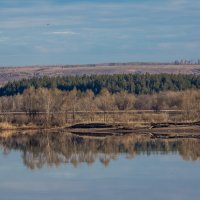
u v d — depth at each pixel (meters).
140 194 63.22
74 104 192.62
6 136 146.38
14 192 66.12
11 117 175.50
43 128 169.62
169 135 138.25
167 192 63.97
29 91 191.38
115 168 82.88
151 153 99.75
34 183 72.00
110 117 177.50
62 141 129.38
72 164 88.44
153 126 158.12
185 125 157.88
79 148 112.38
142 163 87.19
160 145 113.50
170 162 87.31
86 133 151.75
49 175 78.12
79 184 70.50
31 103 178.00
